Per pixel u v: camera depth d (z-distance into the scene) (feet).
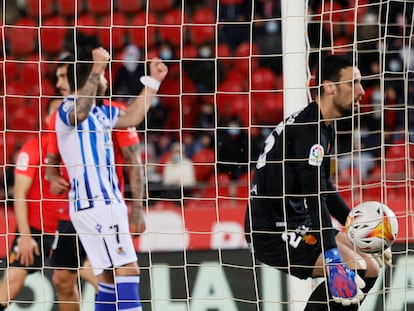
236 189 85.66
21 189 66.28
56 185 63.72
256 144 101.50
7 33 113.39
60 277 66.69
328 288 53.36
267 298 68.80
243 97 107.04
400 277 68.33
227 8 111.96
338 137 72.79
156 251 72.59
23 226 66.33
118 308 59.47
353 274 51.83
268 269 69.51
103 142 61.11
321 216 51.70
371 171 92.02
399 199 82.33
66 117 60.18
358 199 82.89
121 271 59.77
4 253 73.26
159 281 70.74
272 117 105.70
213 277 70.33
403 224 70.08
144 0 116.37
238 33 111.24
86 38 73.56
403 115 96.68
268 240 54.34
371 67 97.76
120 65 108.68
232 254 72.28
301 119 52.16
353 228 53.06
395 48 97.91
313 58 84.07
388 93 97.71
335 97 51.96
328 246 51.85
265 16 111.14
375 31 98.37
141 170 64.44
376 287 67.67
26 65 110.63
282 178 52.90
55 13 116.16
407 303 67.51
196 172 98.99
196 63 109.91
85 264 66.39
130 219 64.64
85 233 60.18
